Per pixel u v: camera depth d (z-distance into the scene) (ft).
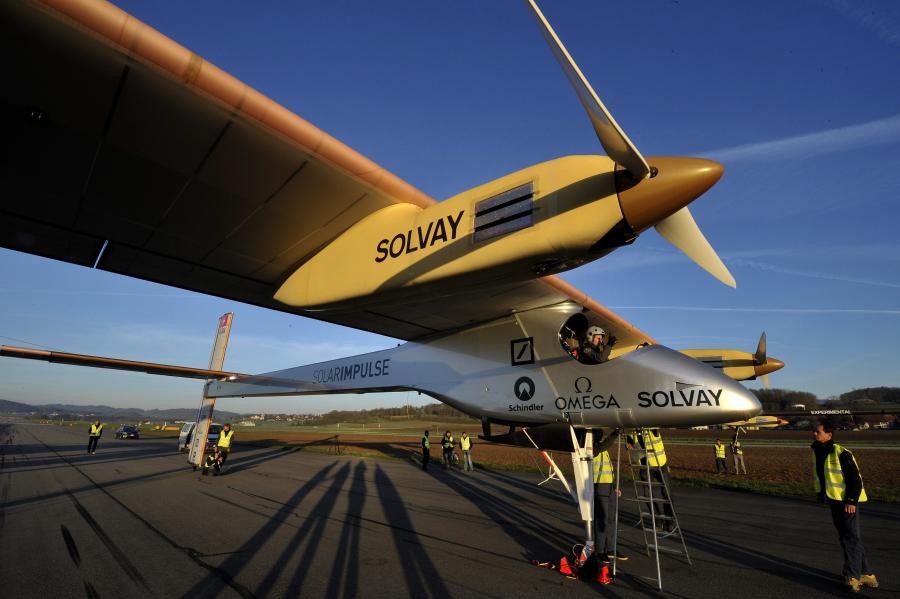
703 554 15.14
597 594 11.45
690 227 9.66
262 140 8.61
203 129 8.33
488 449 70.69
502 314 15.07
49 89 7.47
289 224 11.35
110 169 9.45
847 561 11.96
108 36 6.54
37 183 9.94
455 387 15.81
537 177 8.18
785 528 19.01
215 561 14.14
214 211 10.91
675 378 11.93
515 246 7.96
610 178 7.38
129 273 14.47
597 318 14.20
